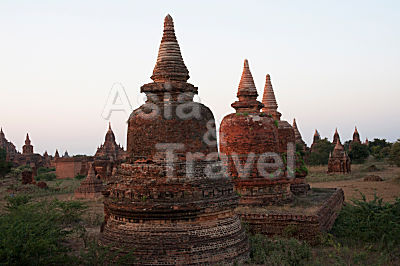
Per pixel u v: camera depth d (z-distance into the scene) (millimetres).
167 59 16016
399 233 19422
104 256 13398
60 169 85875
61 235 15930
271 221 20219
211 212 14461
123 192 14688
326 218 21938
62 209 26531
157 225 14078
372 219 20781
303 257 16109
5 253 11688
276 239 18516
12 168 87688
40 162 121125
